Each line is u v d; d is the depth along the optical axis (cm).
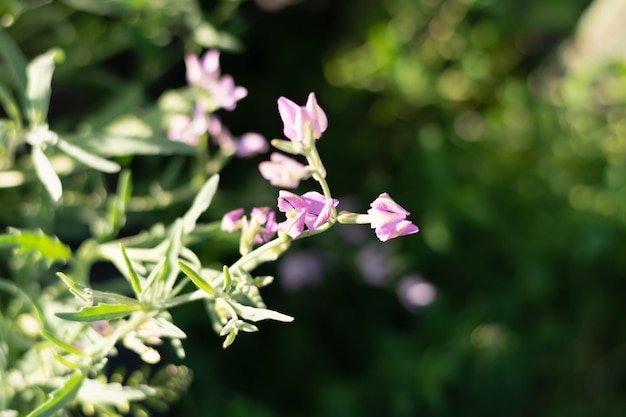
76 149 45
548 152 80
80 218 58
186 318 65
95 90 67
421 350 74
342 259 74
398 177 81
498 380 74
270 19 85
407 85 83
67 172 55
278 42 84
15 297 54
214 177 42
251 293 39
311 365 75
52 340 40
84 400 43
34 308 46
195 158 61
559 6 85
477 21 86
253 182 70
